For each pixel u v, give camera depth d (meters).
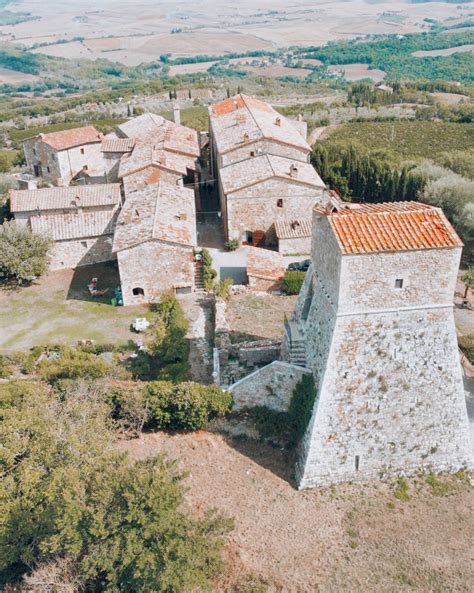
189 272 52.03
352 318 29.25
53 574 25.06
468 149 104.31
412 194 72.88
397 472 31.73
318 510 30.08
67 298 53.81
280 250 60.03
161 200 58.12
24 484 28.67
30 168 91.31
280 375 33.66
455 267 28.91
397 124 125.25
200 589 25.50
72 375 39.28
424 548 28.03
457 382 30.88
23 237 55.91
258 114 79.06
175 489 25.08
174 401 34.81
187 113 146.88
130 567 24.48
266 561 27.47
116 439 34.59
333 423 30.42
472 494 30.97
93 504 24.86
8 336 47.09
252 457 33.75
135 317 49.84
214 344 43.22
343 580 26.59
